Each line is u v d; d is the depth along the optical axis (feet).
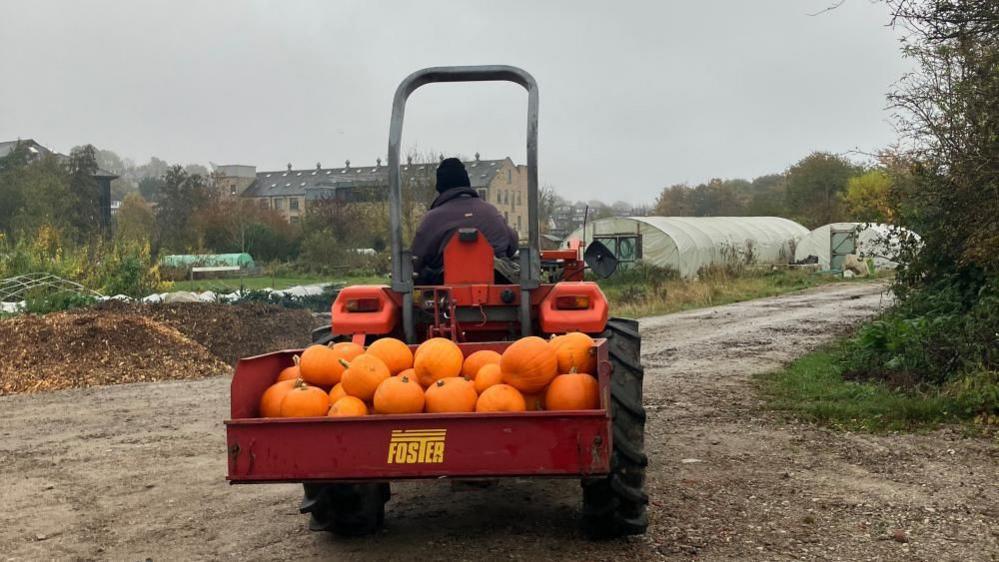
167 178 239.09
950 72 35.76
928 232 37.37
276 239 166.71
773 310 67.56
